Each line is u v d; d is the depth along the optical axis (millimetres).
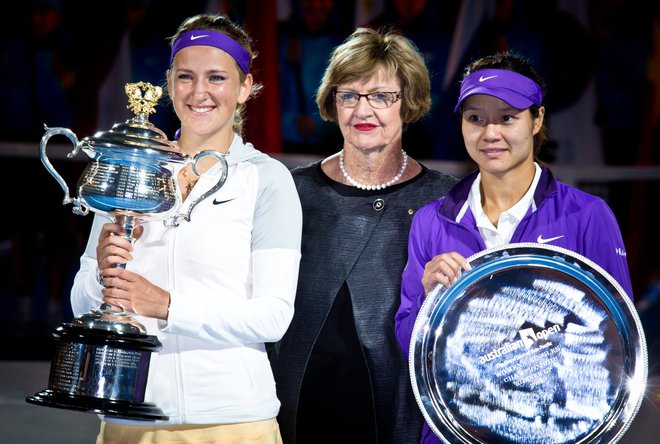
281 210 4379
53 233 13398
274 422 4453
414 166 5273
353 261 5062
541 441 4262
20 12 13469
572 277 4234
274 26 13836
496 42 14156
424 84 5078
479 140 4395
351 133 5031
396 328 4707
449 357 4312
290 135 14000
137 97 4172
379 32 5129
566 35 14312
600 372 4219
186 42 4414
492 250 4273
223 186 4359
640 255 14562
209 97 4379
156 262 4270
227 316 4129
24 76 13594
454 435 4277
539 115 4512
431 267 4363
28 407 9406
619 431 4184
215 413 4207
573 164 14539
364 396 4992
